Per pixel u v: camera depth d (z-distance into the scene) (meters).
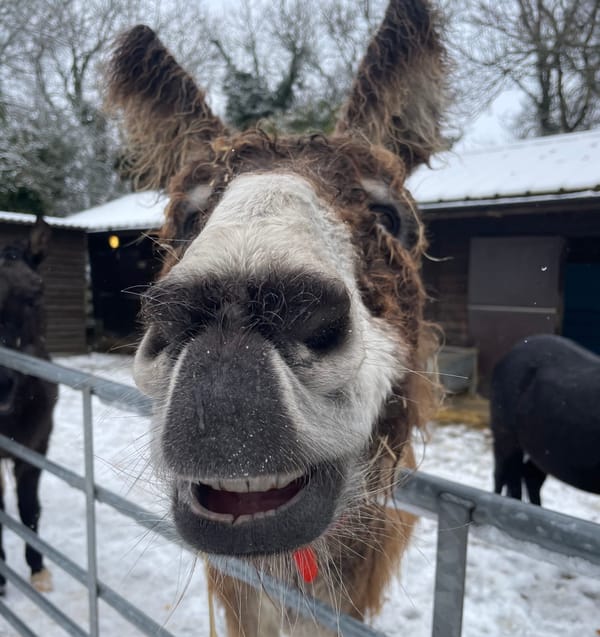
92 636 2.04
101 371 1.81
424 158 2.60
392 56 2.35
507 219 8.77
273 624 1.95
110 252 13.84
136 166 2.78
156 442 0.99
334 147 1.88
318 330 0.89
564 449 3.97
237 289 0.83
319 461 0.94
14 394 3.53
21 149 16.47
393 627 3.27
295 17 19.17
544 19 14.65
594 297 12.26
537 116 16.95
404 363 1.56
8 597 3.49
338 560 1.68
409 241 2.08
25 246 4.63
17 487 3.67
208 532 0.94
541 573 3.91
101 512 4.63
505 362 4.85
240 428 0.80
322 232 1.23
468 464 5.94
